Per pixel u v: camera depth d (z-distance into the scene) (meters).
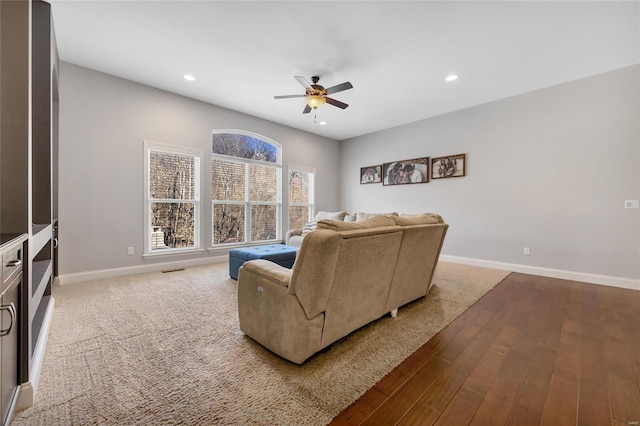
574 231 3.61
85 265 3.37
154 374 1.53
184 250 4.19
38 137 2.39
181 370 1.57
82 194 3.33
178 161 4.19
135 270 3.73
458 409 1.28
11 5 1.46
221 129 4.61
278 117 5.14
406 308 2.59
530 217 3.96
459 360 1.70
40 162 2.39
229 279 3.48
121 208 3.62
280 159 5.61
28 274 1.32
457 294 3.01
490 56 3.04
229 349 1.80
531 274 3.92
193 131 4.27
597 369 1.61
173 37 2.74
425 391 1.41
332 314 1.72
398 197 5.64
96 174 3.42
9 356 1.11
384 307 2.22
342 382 1.47
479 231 4.48
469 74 3.45
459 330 2.13
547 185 3.81
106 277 3.50
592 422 1.20
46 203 2.44
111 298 2.74
